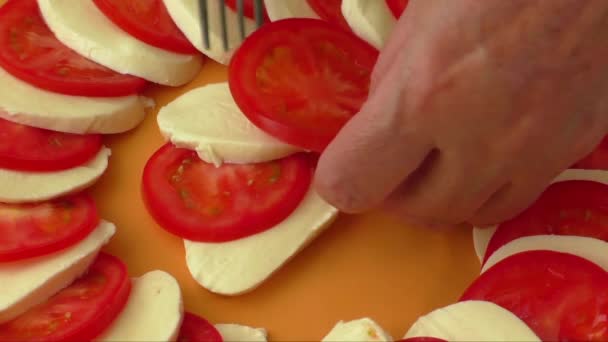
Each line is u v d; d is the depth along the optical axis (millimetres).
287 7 655
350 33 636
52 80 625
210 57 654
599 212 591
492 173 548
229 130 612
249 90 607
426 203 567
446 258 596
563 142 543
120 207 614
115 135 638
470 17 520
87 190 619
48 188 603
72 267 578
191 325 573
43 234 584
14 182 600
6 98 620
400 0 632
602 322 550
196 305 585
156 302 572
